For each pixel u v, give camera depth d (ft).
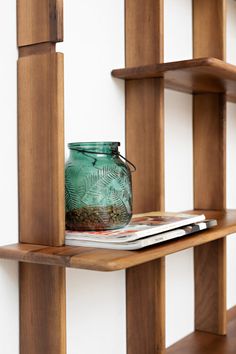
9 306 3.63
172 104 5.50
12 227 3.63
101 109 4.52
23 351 3.68
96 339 4.49
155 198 4.65
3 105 3.54
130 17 4.73
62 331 3.53
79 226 3.67
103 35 4.52
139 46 4.70
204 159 5.82
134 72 4.46
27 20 3.57
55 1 3.40
